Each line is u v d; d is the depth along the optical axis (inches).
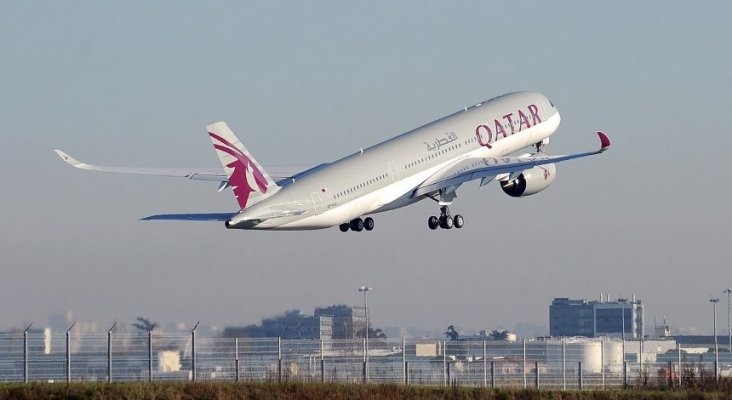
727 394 6796.3
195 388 6299.2
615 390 7012.8
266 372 7313.0
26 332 7101.4
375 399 6348.4
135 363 7273.6
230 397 6190.9
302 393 6328.7
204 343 7372.1
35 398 6053.2
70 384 6314.0
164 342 7278.5
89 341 7180.1
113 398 6072.8
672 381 7544.3
